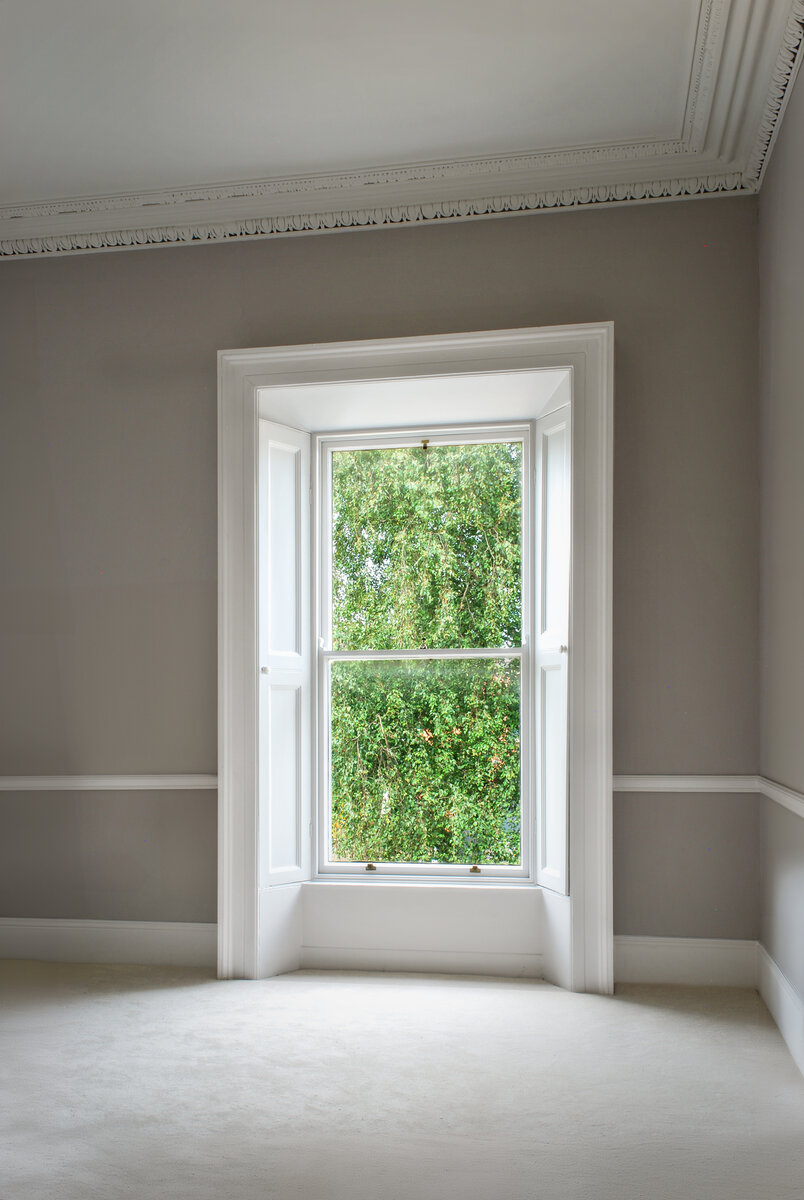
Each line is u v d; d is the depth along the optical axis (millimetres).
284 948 4410
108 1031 3510
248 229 4504
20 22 3258
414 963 4398
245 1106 2830
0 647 4664
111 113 3820
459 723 4691
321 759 4770
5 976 4266
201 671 4492
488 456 4773
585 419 4156
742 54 3355
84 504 4629
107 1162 2484
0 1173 2424
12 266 4738
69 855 4574
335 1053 3271
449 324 4348
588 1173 2424
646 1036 3443
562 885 4117
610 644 4055
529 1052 3279
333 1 3164
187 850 4469
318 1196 2309
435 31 3330
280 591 4609
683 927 4098
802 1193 2328
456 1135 2637
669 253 4199
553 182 4234
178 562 4535
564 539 4301
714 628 4113
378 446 4871
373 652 4766
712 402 4145
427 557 4801
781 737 3619
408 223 4383
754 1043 3379
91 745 4570
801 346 3301
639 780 4109
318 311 4457
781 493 3637
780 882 3617
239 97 3723
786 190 3533
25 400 4699
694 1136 2639
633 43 3404
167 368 4582
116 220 4570
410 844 4699
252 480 4422
